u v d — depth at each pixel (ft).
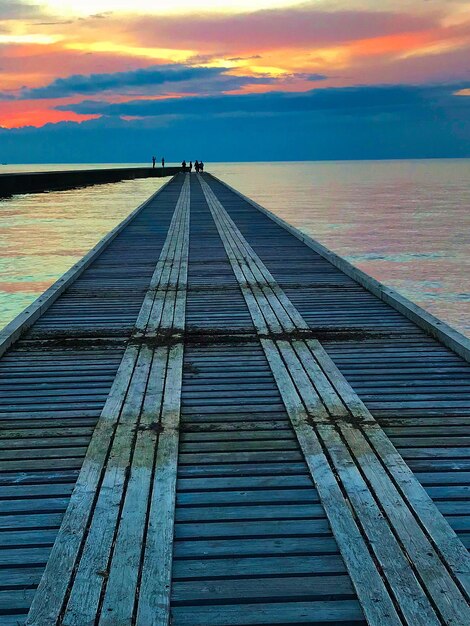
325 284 25.98
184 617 7.27
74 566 7.99
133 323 19.94
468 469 10.61
